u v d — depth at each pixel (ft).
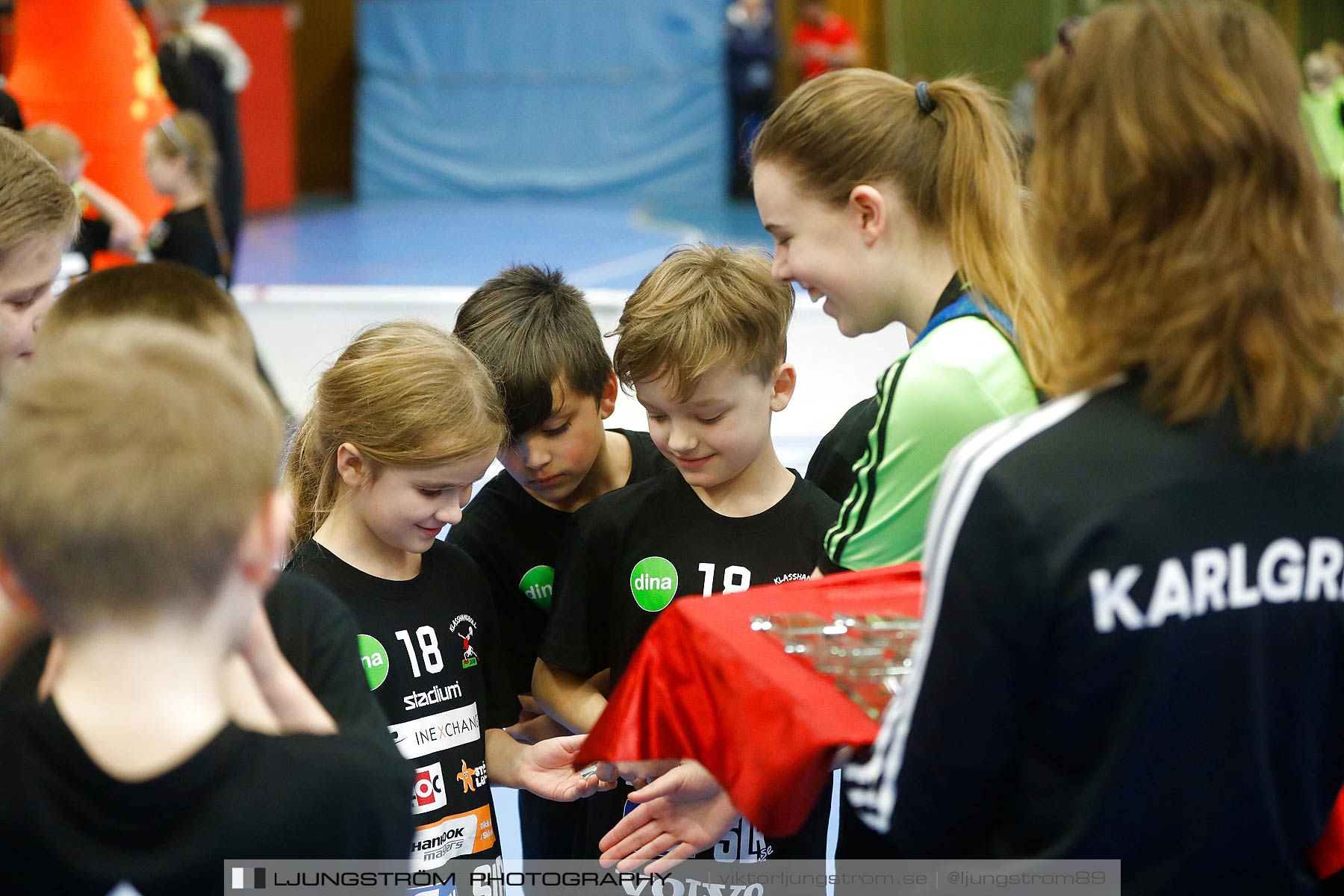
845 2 52.85
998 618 3.70
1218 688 3.73
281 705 4.00
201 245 19.76
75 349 3.58
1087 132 3.90
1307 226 3.77
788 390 6.84
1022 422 3.90
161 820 3.33
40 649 4.22
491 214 49.01
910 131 5.45
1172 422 3.74
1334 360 3.76
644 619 6.64
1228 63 3.76
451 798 6.32
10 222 5.57
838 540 5.46
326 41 56.44
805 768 4.31
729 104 51.57
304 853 3.47
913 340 6.20
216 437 3.40
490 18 52.85
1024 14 51.24
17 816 3.34
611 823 6.78
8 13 31.65
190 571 3.35
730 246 7.09
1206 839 3.81
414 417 5.94
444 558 6.72
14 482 3.29
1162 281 3.75
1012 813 4.00
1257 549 3.72
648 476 7.73
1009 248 5.35
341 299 30.07
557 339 6.90
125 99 18.99
